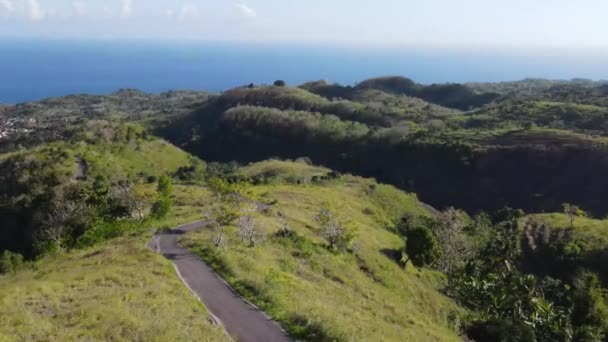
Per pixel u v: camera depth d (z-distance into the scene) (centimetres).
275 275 3303
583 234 8656
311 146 19488
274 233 4762
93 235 4612
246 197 4672
